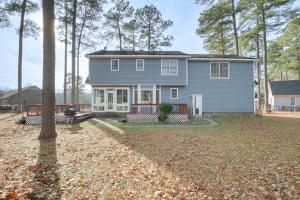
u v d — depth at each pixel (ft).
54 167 17.37
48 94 29.55
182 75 64.85
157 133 33.14
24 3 67.41
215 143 25.75
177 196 12.57
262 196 12.50
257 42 96.84
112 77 64.13
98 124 45.62
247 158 19.43
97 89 65.51
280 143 25.61
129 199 12.29
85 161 18.98
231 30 90.12
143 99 64.80
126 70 64.49
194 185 14.01
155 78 64.64
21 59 69.92
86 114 60.95
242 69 67.10
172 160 19.06
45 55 29.35
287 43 110.11
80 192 13.10
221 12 83.97
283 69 121.80
